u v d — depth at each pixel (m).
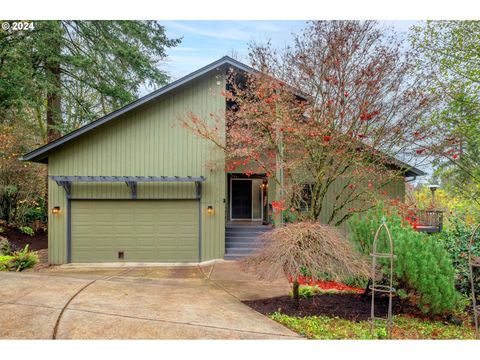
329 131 6.75
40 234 14.43
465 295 5.89
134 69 14.32
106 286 5.96
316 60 7.12
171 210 10.95
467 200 12.84
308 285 6.20
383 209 6.40
